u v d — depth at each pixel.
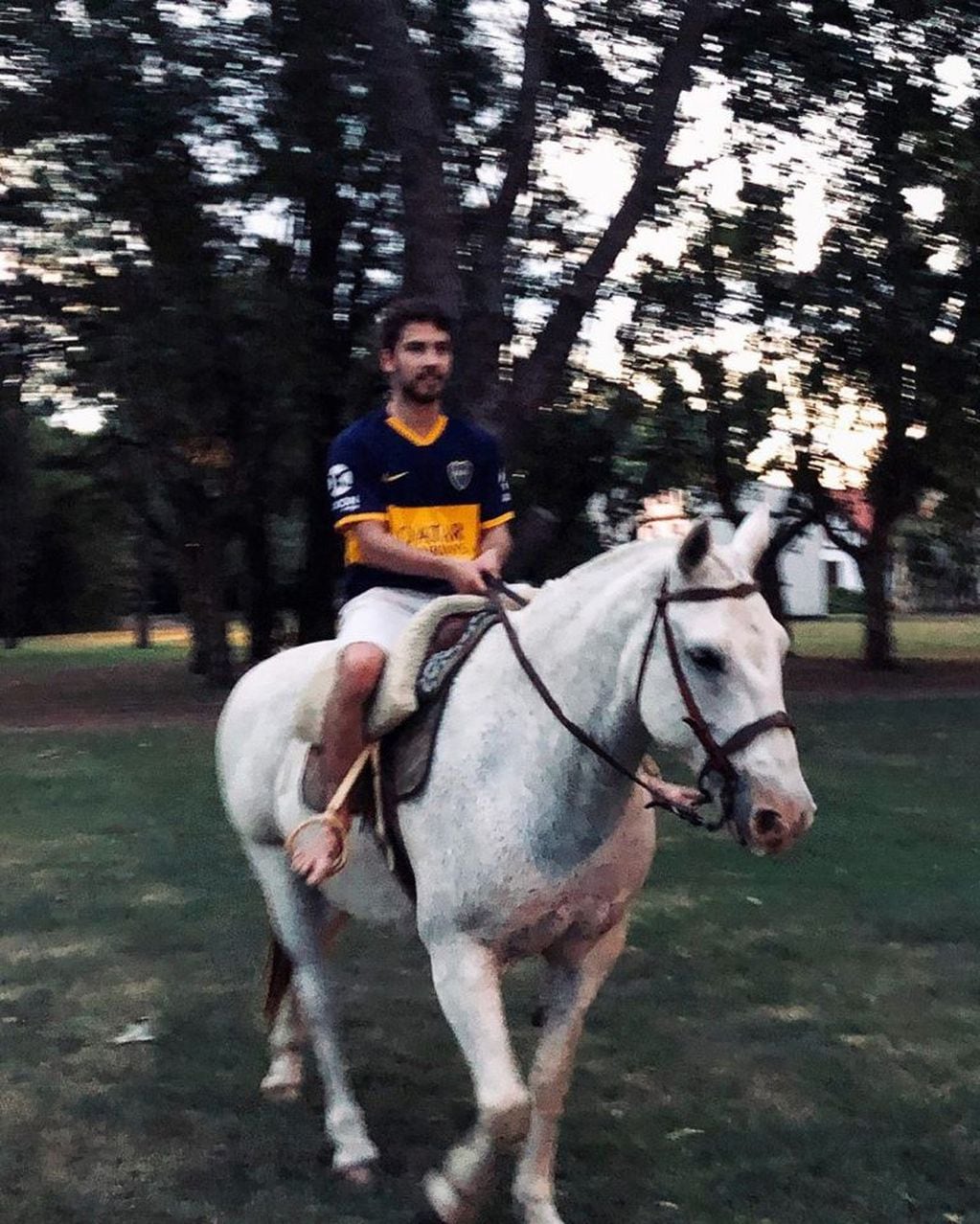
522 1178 3.48
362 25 10.64
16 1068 4.81
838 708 16.89
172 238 14.51
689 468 22.12
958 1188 3.82
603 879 3.23
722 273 17.02
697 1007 5.46
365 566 3.88
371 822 3.61
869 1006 5.47
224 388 16.91
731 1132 4.19
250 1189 3.83
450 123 12.79
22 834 9.19
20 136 13.00
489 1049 3.08
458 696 3.39
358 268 16.27
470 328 10.77
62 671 27.03
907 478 23.11
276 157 13.02
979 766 11.68
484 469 3.86
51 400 18.33
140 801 10.48
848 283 16.98
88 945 6.48
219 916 6.98
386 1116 4.37
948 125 14.68
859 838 8.65
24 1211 3.67
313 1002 4.13
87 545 42.53
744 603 2.90
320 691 3.76
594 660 3.11
